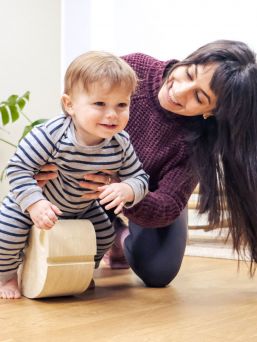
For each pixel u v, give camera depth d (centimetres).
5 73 289
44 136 122
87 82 116
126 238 171
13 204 136
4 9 288
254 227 142
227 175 138
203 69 124
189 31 298
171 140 149
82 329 109
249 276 177
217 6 287
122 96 118
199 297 145
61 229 131
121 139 126
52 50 312
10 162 125
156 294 149
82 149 123
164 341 101
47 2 308
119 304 134
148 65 151
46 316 120
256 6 273
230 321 118
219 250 232
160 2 308
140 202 141
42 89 307
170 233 162
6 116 252
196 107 129
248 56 126
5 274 141
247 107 124
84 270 133
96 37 332
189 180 149
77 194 132
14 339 101
